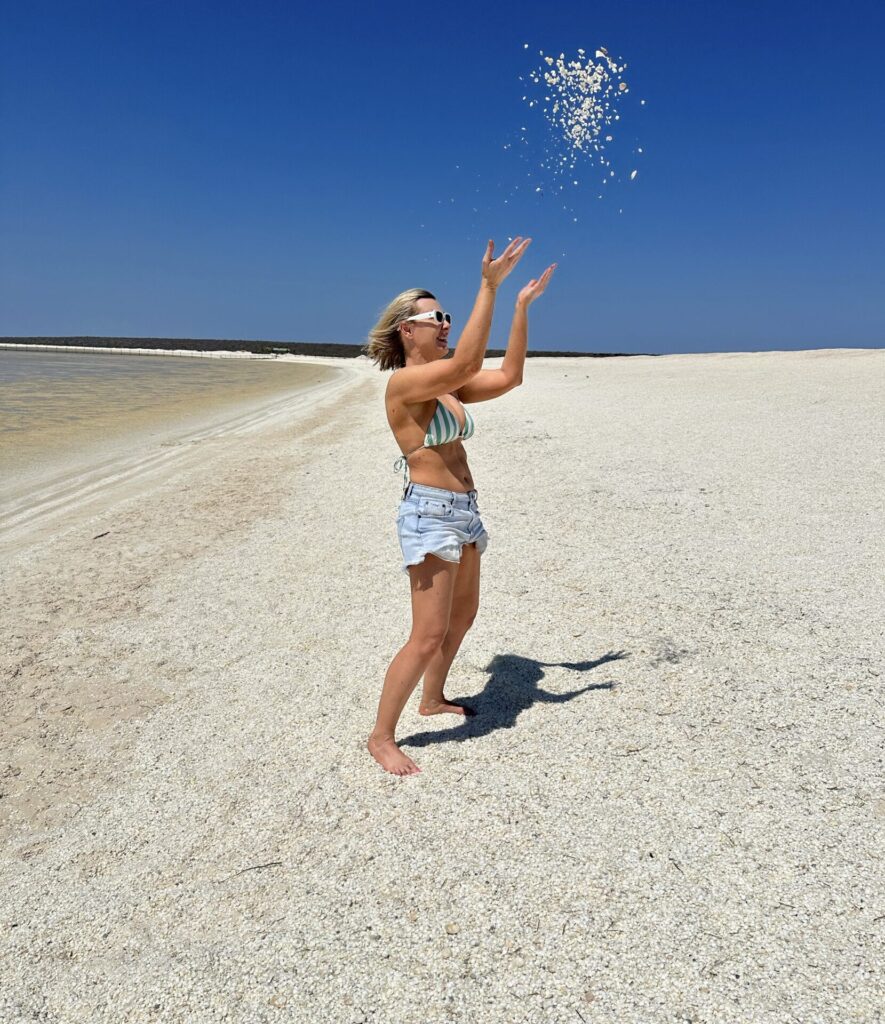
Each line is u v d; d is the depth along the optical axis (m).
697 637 4.37
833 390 15.99
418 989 2.26
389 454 12.20
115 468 12.41
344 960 2.39
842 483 7.63
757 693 3.70
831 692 3.64
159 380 43.06
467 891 2.62
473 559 3.54
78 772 3.64
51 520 8.94
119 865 2.96
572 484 8.49
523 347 3.47
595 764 3.26
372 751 3.46
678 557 5.74
